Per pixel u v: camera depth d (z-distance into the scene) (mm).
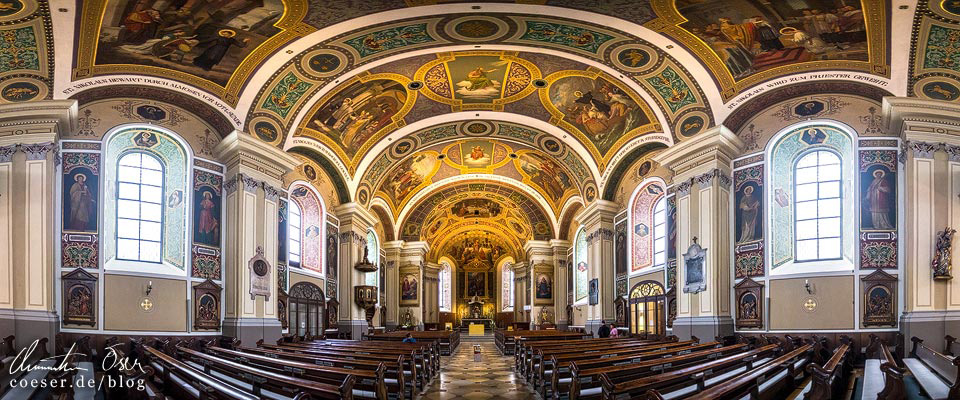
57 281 16266
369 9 16188
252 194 19484
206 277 18641
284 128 20922
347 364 11602
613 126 23906
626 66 19656
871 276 17031
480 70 21375
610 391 7625
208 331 18344
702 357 12219
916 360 14852
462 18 17062
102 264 16859
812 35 16312
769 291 18516
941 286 16203
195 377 8070
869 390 10789
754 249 18984
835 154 18359
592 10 16484
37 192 16031
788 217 18656
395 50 19062
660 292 22828
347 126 23719
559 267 35969
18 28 14734
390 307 35906
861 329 17000
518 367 18375
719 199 19328
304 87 20109
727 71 18516
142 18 15164
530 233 41688
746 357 11156
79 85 16609
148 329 17297
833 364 9359
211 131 19500
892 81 16922
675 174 20844
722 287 19109
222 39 16781
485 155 31766
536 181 34188
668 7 15953
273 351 13602
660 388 8336
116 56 16484
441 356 25047
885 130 17609
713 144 19375
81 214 16828
